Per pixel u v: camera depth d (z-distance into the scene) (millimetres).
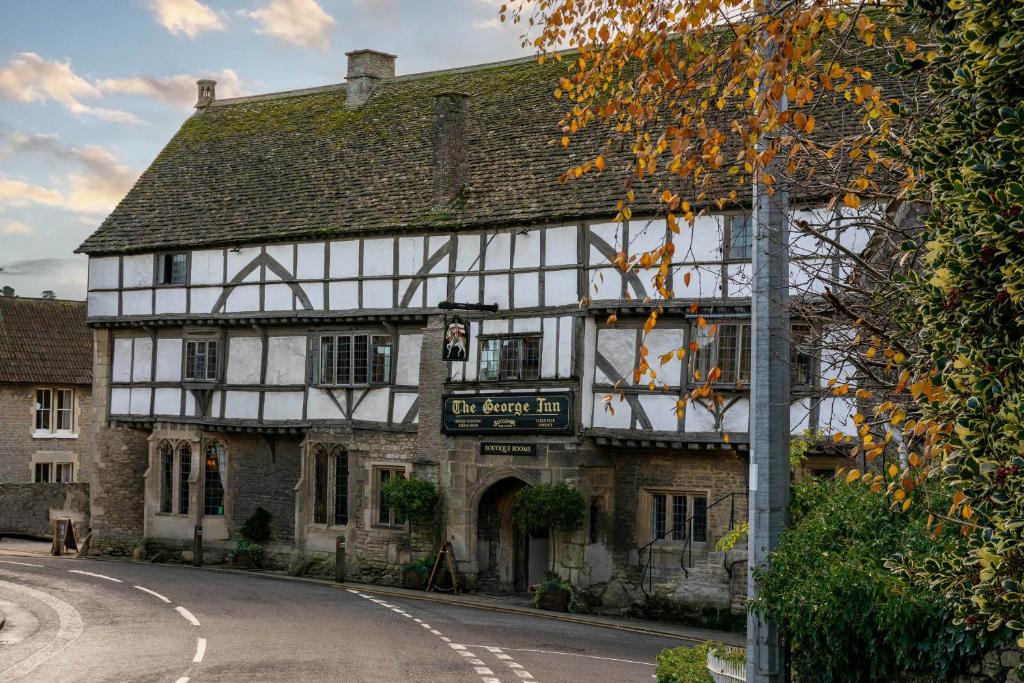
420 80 30953
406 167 27688
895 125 11922
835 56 8711
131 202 31844
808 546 8984
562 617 21344
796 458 14062
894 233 10711
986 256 6652
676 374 21391
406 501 24172
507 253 23844
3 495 35469
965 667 7992
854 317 10016
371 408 26141
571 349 22531
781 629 9109
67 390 41750
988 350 6668
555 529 22297
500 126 26906
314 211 27750
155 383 29859
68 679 14250
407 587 24562
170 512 29734
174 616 19562
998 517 6352
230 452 29156
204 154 32469
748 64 8578
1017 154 6461
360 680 14234
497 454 23562
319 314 26688
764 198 9367
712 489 21812
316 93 32938
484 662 15664
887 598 8070
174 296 29266
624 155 23562
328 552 26734
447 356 23594
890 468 7984
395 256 25641
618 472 22984
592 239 22547
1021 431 6121
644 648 18016
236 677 14344
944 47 7367
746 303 20406
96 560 29625
